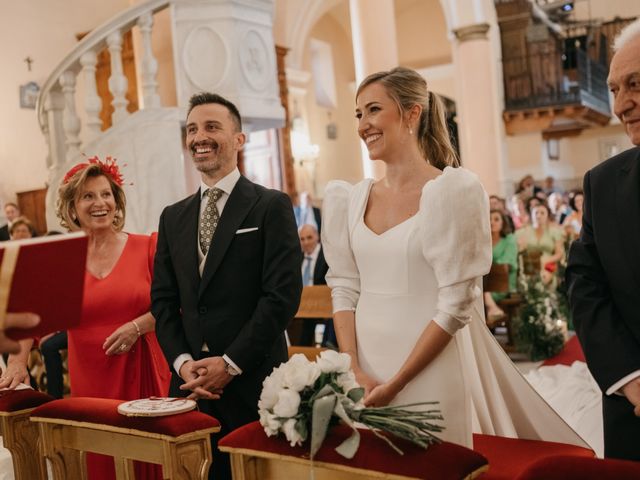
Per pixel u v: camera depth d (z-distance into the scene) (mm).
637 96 1979
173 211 3148
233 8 5672
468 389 2459
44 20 11469
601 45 20984
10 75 11047
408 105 2537
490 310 7699
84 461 2805
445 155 2664
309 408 2088
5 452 4566
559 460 1693
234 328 2906
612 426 2143
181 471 2354
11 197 10969
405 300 2449
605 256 2174
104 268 3467
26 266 1881
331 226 2715
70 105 6117
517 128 18125
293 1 15984
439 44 20094
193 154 3051
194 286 2961
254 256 2947
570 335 8258
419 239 2426
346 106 19828
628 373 2045
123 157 5754
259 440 2172
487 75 16172
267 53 5961
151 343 3430
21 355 3328
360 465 1961
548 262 8383
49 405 2723
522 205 12547
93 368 3402
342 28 19641
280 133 14445
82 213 3428
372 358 2504
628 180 2170
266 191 3047
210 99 3102
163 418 2385
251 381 2865
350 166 19766
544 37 17531
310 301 3926
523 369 6918
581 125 19547
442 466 1874
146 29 5777
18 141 11125
